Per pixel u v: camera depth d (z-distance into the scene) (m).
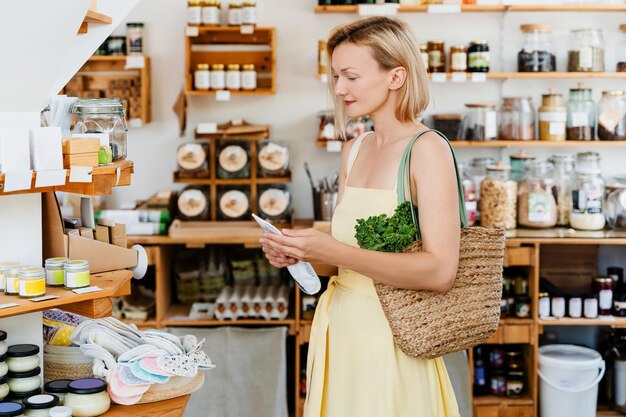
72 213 4.03
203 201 4.27
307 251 2.02
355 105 2.14
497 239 2.14
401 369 2.10
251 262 4.27
